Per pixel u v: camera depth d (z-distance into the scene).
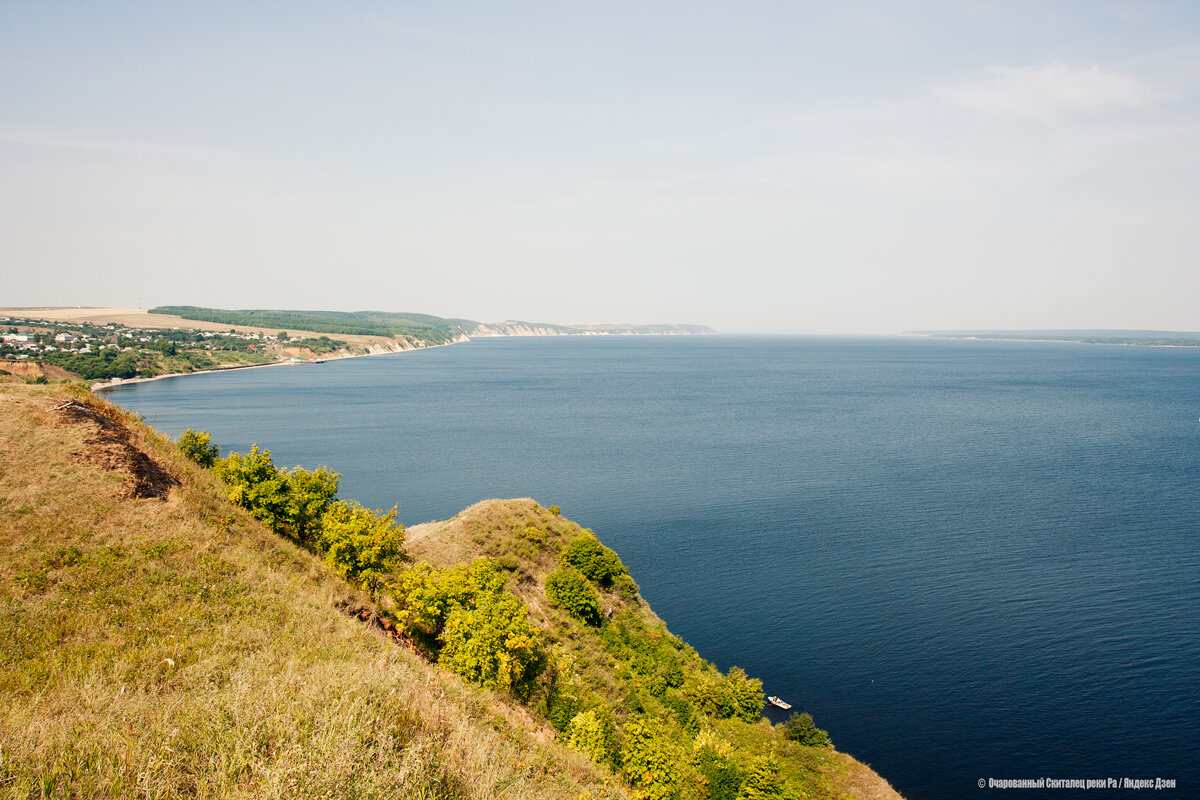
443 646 28.75
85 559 20.09
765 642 53.22
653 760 29.09
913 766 39.28
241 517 29.09
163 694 13.70
